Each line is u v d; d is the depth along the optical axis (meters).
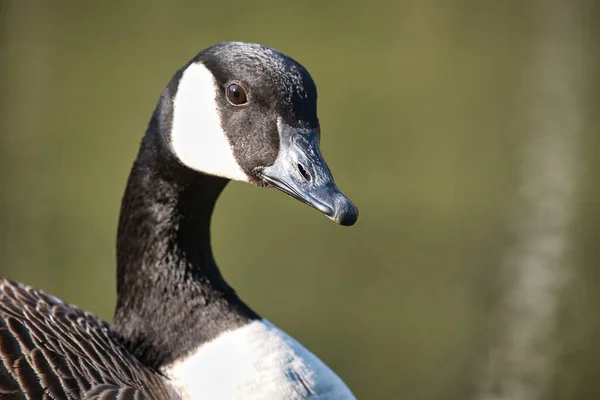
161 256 6.38
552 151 20.42
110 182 17.31
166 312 6.29
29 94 22.69
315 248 14.91
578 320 12.57
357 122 22.55
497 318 12.61
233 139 5.95
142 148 6.47
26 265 13.66
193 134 6.13
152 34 27.78
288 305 12.76
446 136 21.77
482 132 22.28
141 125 20.88
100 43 26.78
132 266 6.43
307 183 5.61
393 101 24.62
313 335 11.98
